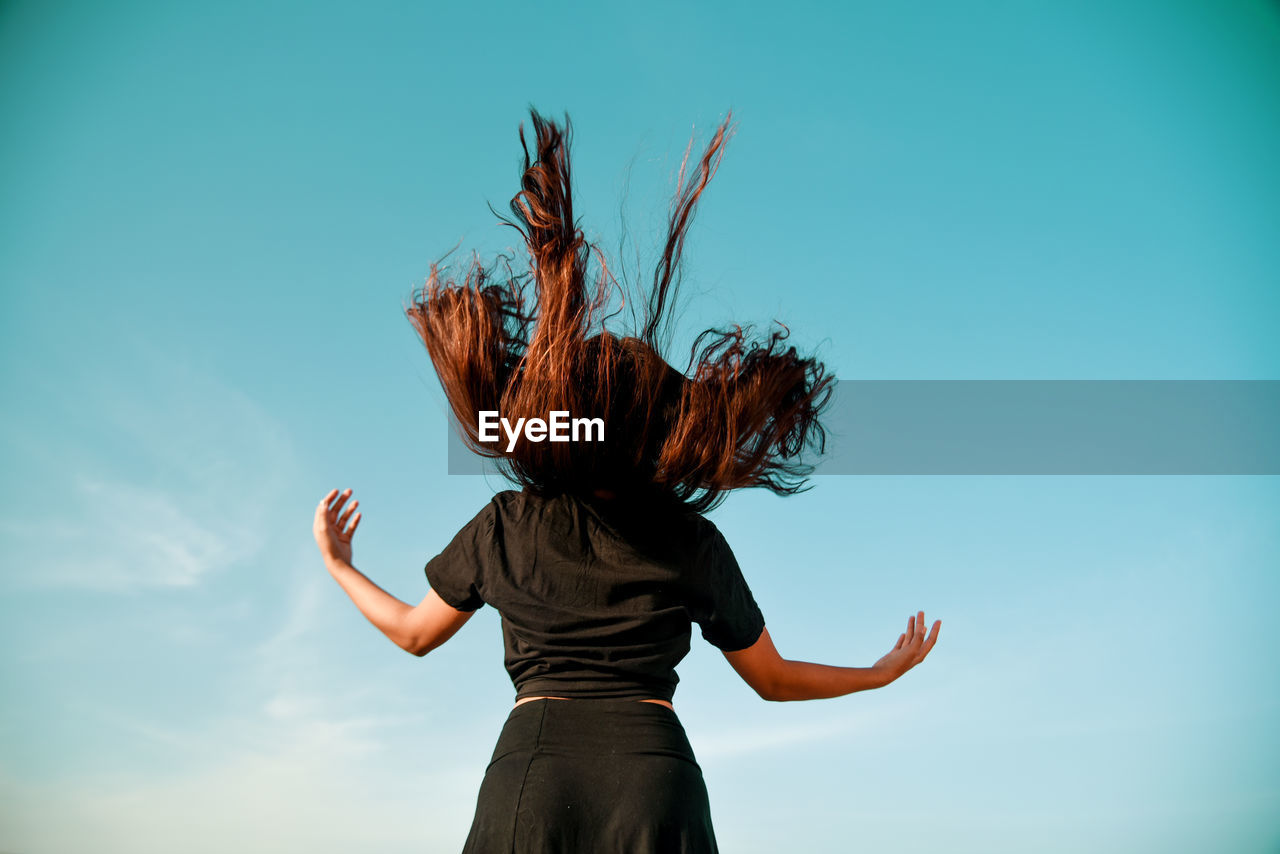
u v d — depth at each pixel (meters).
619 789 1.49
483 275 1.82
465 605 1.76
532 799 1.48
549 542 1.67
